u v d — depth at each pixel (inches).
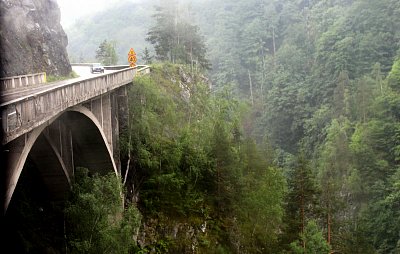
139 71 1959.9
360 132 3245.6
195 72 2987.2
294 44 5728.3
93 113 1239.5
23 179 1164.5
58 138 1035.9
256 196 1796.3
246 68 6215.6
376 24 4626.0
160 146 1732.3
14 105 650.2
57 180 1080.8
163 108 1911.9
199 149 1843.0
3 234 978.7
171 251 1585.9
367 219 2502.5
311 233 1423.5
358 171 2935.5
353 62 4365.2
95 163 1336.1
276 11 6988.2
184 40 3353.8
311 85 4566.9
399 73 3444.9
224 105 2303.2
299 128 4389.8
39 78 1425.9
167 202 1691.7
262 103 5162.4
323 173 3161.9
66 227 1071.0
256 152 2218.3
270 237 1811.0
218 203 1830.7
